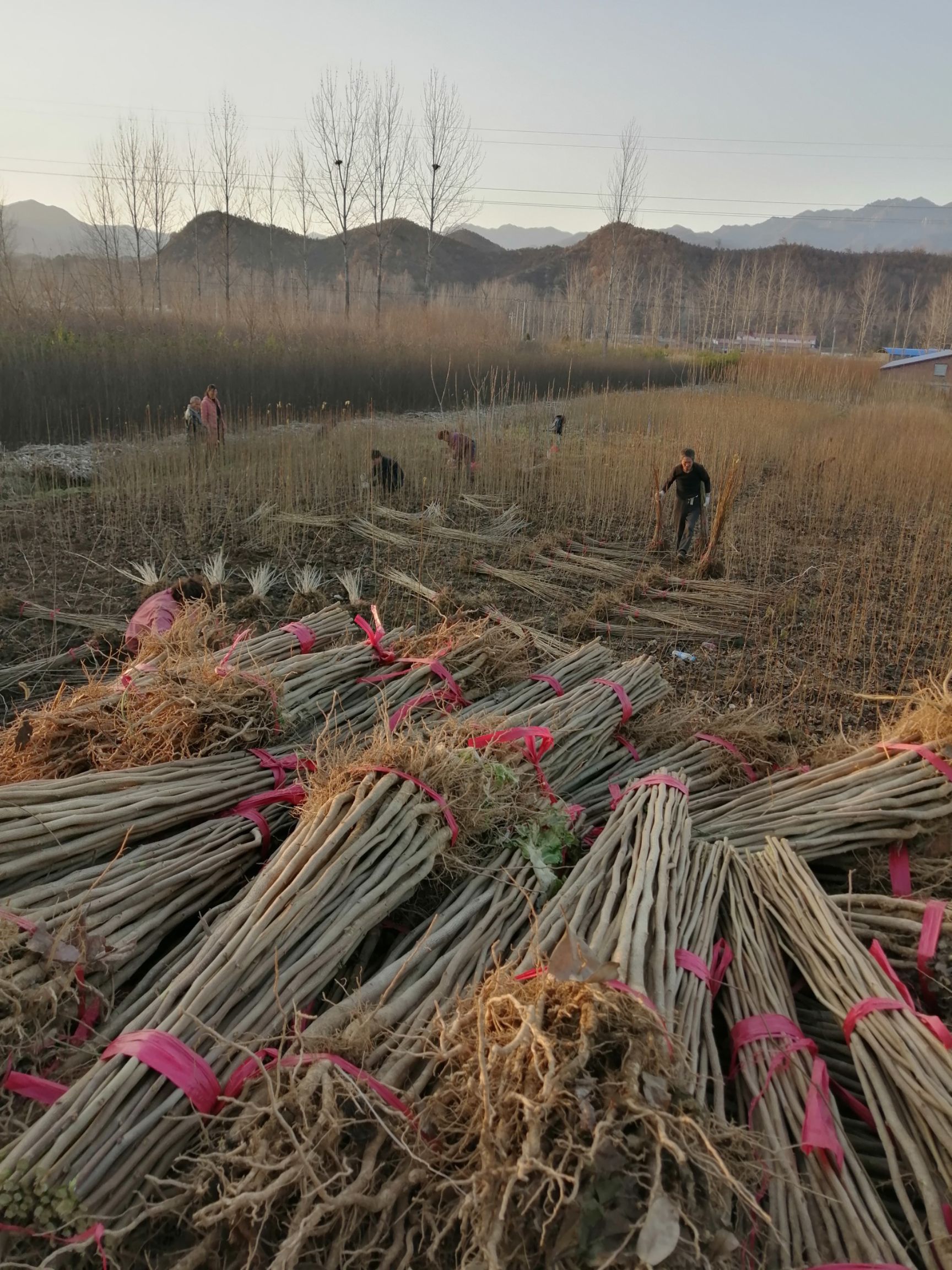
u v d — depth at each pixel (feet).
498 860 10.59
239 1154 6.57
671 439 51.88
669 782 11.94
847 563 34.32
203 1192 6.38
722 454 47.83
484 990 7.64
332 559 31.53
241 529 34.32
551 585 29.53
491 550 34.01
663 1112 6.19
